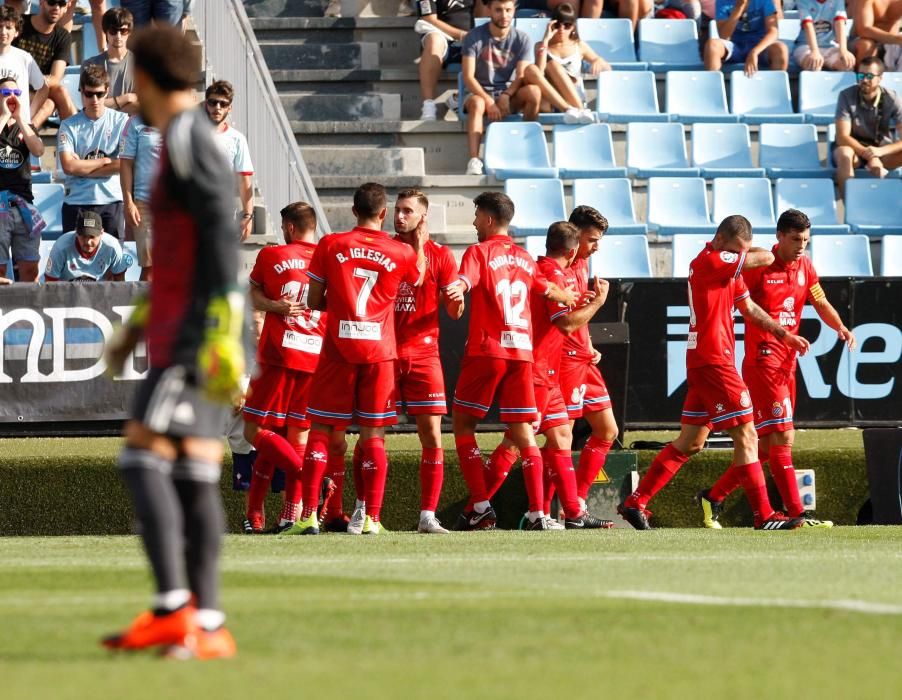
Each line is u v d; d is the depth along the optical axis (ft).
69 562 66.44
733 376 93.76
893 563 65.51
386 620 44.29
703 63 170.19
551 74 159.43
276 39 174.40
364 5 177.58
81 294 101.76
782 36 177.37
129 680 34.01
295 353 92.79
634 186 153.89
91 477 100.42
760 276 95.55
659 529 96.48
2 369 100.94
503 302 90.48
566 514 96.12
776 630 42.45
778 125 159.22
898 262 144.46
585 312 93.35
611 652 38.58
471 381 91.81
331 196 150.10
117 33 132.77
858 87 156.25
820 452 106.73
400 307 90.79
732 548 75.77
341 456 93.76
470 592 52.16
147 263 115.85
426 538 84.23
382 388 87.97
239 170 116.06
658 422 111.34
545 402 95.09
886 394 113.70
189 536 37.78
